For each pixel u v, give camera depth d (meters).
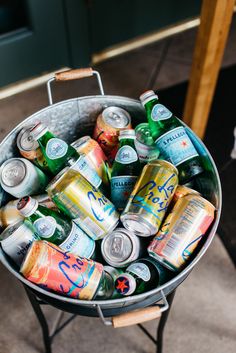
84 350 1.08
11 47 1.50
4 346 1.08
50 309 1.14
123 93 1.63
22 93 1.63
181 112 1.53
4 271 1.19
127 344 1.09
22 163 0.76
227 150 1.40
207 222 0.69
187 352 1.08
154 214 0.68
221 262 1.21
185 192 0.73
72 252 0.70
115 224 0.72
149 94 0.79
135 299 0.61
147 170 0.71
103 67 1.72
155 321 1.12
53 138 0.76
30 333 1.10
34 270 0.61
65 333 1.10
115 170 0.77
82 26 1.56
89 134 0.92
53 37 1.55
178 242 0.67
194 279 1.18
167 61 1.74
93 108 0.85
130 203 0.70
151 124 0.80
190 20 1.85
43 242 0.65
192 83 1.25
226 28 1.07
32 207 0.67
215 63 1.16
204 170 0.78
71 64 1.69
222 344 1.09
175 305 1.14
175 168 0.72
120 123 0.82
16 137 0.80
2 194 0.78
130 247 0.71
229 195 1.30
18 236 0.68
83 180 0.70
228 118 1.48
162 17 1.76
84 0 1.48
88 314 0.69
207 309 1.14
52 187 0.68
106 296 0.69
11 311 1.13
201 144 0.76
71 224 0.72
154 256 0.69
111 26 1.66
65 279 0.64
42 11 1.44
